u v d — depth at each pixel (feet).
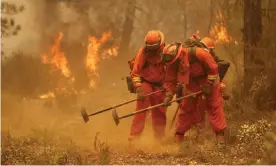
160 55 43.27
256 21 54.03
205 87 40.34
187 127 42.75
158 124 44.47
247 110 49.19
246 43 54.08
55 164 35.40
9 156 37.52
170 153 39.55
